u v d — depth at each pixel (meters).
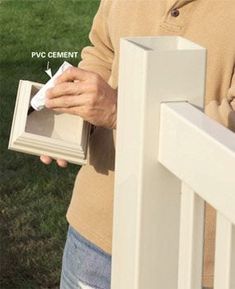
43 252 4.36
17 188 5.04
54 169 5.27
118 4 2.20
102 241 2.24
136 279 1.34
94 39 2.40
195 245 1.26
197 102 1.29
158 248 1.33
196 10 2.00
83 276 2.31
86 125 2.05
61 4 8.66
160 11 2.08
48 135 2.02
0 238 4.49
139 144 1.30
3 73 6.92
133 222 1.34
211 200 1.15
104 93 1.88
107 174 2.21
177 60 1.27
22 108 2.01
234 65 1.98
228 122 1.92
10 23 8.14
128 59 1.33
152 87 1.27
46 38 7.81
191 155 1.20
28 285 4.09
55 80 1.94
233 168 1.09
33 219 4.70
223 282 1.17
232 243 1.15
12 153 5.46
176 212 1.33
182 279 1.29
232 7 1.96
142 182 1.31
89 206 2.25
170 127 1.25
